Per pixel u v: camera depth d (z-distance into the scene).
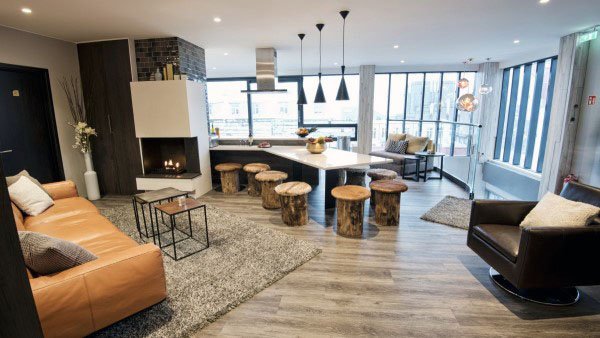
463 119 8.14
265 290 2.46
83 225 2.81
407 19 3.77
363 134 8.26
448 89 8.17
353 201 3.34
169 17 3.62
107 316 1.76
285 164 5.83
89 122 5.00
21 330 0.74
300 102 5.17
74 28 4.04
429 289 2.46
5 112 4.10
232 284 2.49
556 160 4.85
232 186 5.26
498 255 2.38
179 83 4.57
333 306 2.26
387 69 8.13
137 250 1.89
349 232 3.45
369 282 2.56
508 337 1.96
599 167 4.29
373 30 4.31
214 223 3.82
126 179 5.13
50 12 3.37
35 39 4.27
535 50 5.88
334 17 3.67
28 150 4.39
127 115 4.89
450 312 2.19
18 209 3.06
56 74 4.58
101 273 1.71
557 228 2.08
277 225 3.80
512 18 3.76
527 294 2.36
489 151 7.75
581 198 2.48
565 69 4.66
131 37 4.62
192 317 2.11
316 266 2.82
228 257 2.94
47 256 1.63
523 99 6.72
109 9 3.29
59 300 1.58
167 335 1.95
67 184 3.69
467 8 3.37
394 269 2.76
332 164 3.61
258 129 9.34
